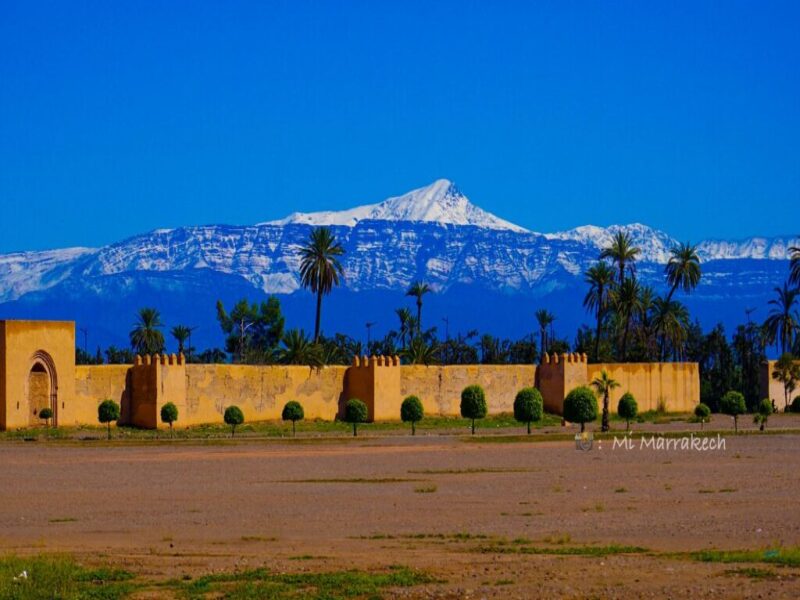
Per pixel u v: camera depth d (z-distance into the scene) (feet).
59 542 129.29
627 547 119.96
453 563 110.93
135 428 308.19
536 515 146.20
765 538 126.31
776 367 414.82
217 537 131.23
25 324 292.40
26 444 260.21
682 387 412.98
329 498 164.45
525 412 301.84
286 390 339.57
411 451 245.65
